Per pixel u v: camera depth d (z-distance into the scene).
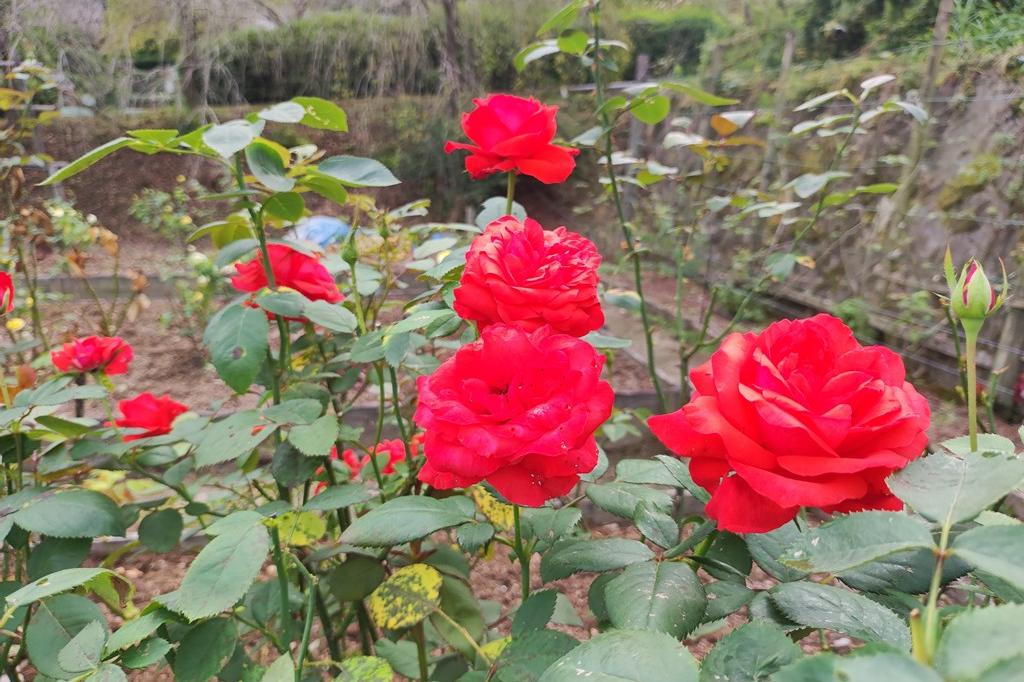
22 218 1.19
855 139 2.10
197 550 0.93
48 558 0.49
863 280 2.03
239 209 0.62
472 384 0.31
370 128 3.32
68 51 2.87
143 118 3.17
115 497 0.74
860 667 0.15
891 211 1.95
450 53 3.28
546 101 3.54
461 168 3.45
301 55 3.25
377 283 0.69
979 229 1.72
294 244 0.55
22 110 1.62
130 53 3.07
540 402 0.31
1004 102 1.71
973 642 0.16
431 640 0.62
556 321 0.36
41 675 0.46
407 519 0.40
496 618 0.71
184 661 0.44
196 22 3.11
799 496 0.25
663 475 0.46
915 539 0.21
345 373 0.64
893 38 2.72
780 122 2.38
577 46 0.85
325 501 0.45
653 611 0.32
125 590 0.63
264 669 0.44
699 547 0.40
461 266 0.48
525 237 0.39
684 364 1.16
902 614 0.32
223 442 0.46
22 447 0.57
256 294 0.52
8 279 0.58
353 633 0.80
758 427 0.28
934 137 1.88
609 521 1.05
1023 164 1.63
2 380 0.56
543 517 0.49
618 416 1.17
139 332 1.90
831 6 3.01
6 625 0.48
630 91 0.77
